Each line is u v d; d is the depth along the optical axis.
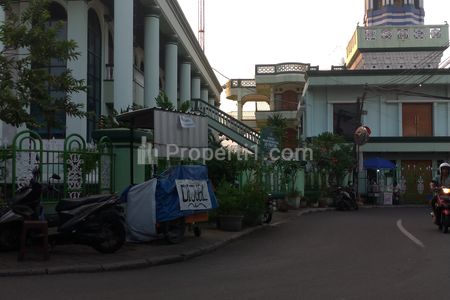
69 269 8.62
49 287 7.51
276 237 13.70
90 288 7.45
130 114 12.05
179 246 11.11
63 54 10.48
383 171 32.41
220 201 14.23
